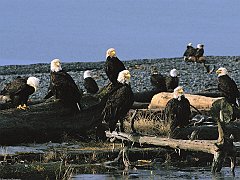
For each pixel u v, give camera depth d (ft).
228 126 96.94
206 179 80.89
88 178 80.89
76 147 95.45
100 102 103.76
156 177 82.17
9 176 80.59
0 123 97.25
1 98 116.78
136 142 88.38
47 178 81.25
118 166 87.76
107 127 102.47
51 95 115.34
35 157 88.48
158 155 90.74
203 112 113.50
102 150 91.71
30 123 98.84
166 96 122.01
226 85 126.00
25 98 107.45
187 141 83.20
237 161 89.20
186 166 89.30
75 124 101.81
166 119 102.63
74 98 101.50
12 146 95.91
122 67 128.47
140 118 109.19
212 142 80.94
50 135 100.17
